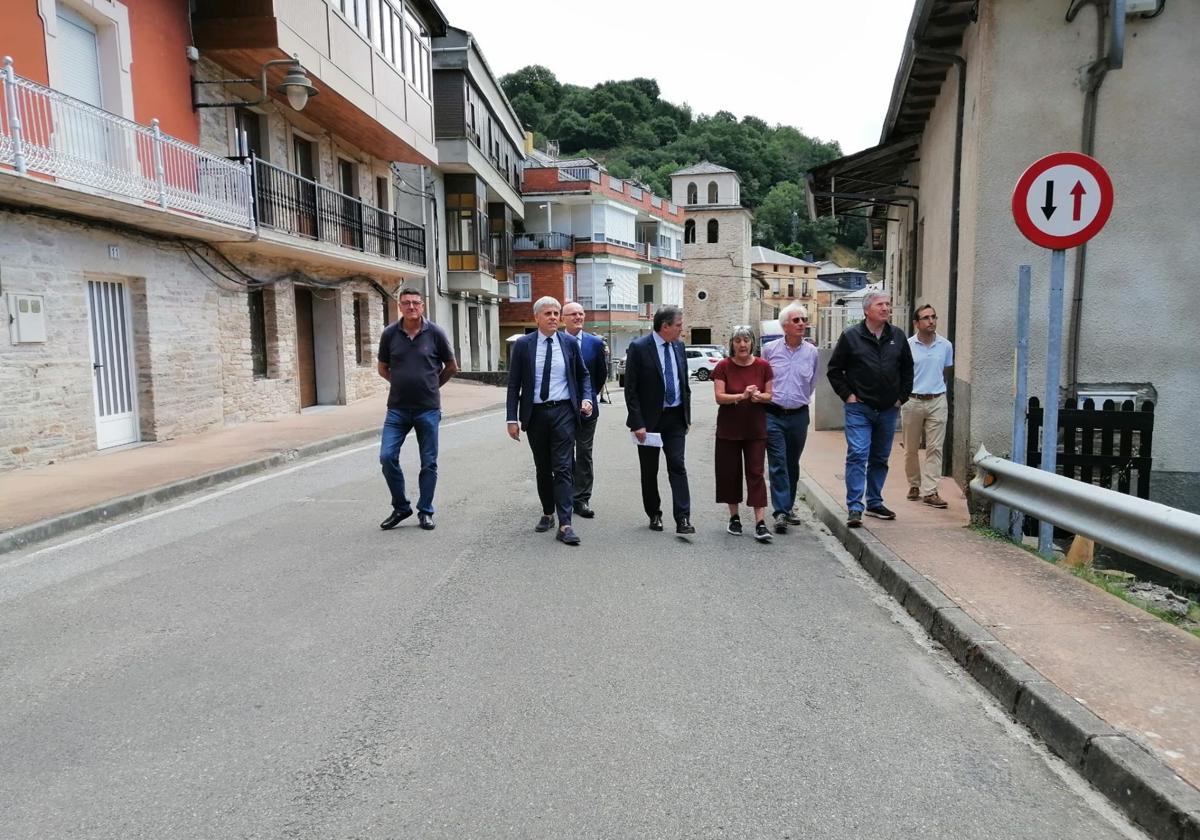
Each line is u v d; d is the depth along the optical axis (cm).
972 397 850
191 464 1095
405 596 559
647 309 5934
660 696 406
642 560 654
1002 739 368
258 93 1612
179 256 1395
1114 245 829
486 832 293
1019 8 820
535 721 378
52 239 1100
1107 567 772
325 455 1282
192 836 291
